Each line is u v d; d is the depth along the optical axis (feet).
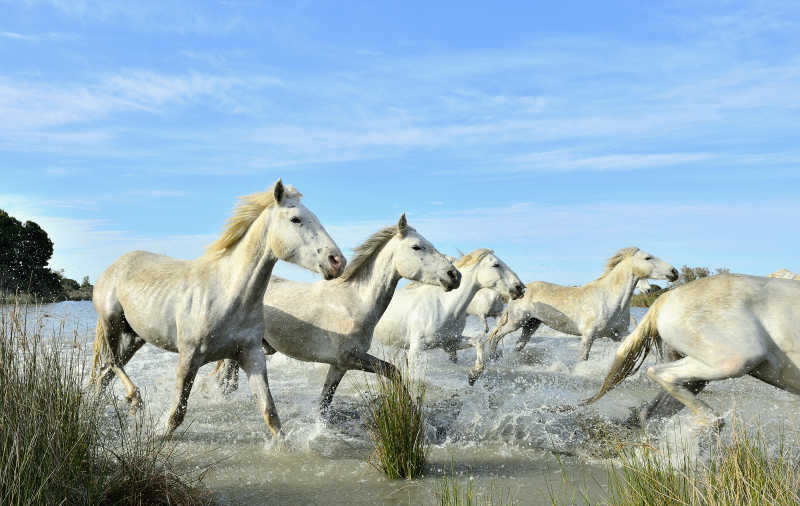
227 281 14.42
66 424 10.08
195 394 21.04
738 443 10.34
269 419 13.96
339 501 10.78
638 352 14.89
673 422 14.40
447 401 19.53
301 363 30.07
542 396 21.31
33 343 11.01
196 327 14.14
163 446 12.50
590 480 11.98
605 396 21.40
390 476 12.15
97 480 9.79
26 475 8.53
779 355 12.23
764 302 12.41
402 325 24.98
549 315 31.81
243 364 14.66
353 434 15.47
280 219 14.03
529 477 12.26
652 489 9.64
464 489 11.44
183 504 10.02
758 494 8.78
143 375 25.03
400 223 16.51
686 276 57.47
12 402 9.81
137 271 16.11
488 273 25.43
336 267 13.91
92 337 27.50
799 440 12.12
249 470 12.58
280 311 16.71
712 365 12.57
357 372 26.48
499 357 32.91
